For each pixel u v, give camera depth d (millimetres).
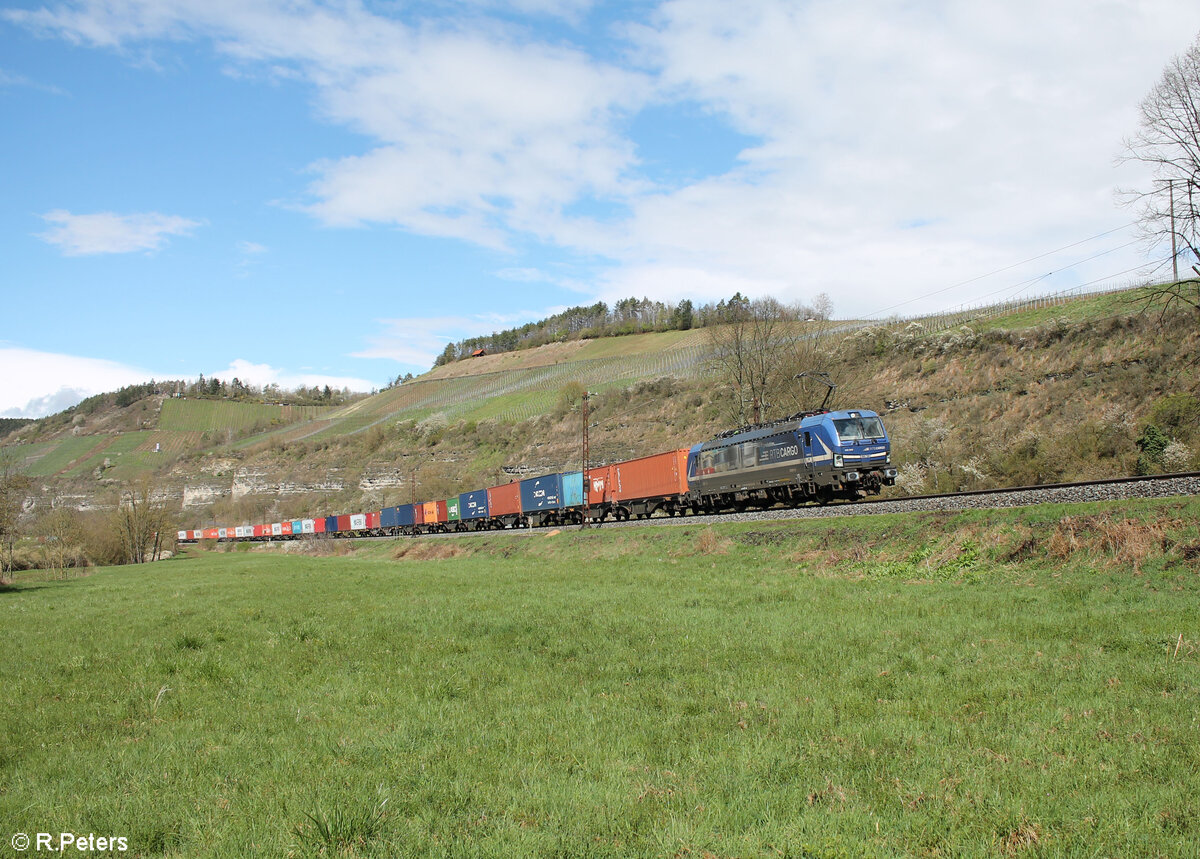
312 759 8234
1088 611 13492
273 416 186250
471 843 5910
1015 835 5785
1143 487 18531
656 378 96688
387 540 70750
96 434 180125
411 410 141750
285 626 18469
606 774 7383
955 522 21312
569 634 15016
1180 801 6191
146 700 11516
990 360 53000
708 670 11500
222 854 5938
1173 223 30859
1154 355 41625
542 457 88500
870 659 11438
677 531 33156
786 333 61906
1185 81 30391
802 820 6145
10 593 36781
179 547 115750
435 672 12273
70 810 7070
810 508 28625
